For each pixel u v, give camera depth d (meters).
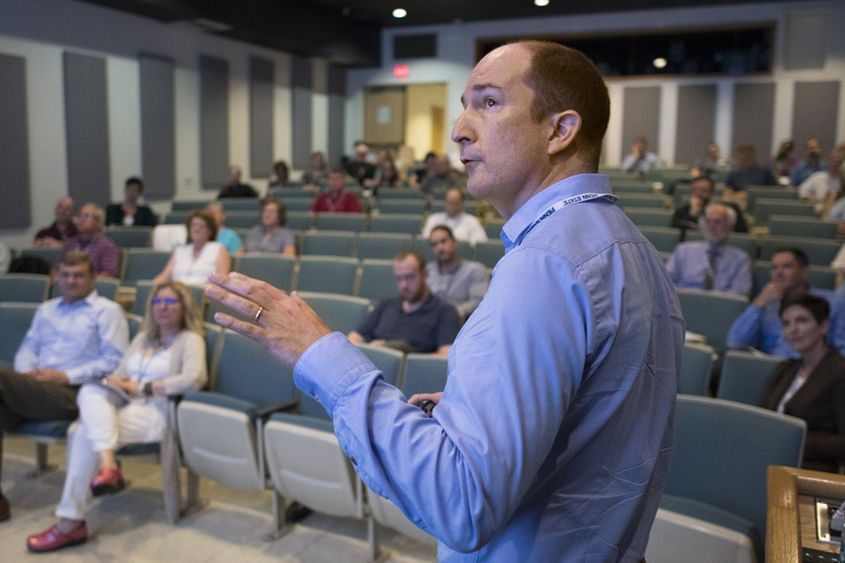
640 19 12.49
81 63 8.90
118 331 3.27
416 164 13.27
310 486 2.47
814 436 2.25
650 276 0.79
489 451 0.62
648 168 11.31
